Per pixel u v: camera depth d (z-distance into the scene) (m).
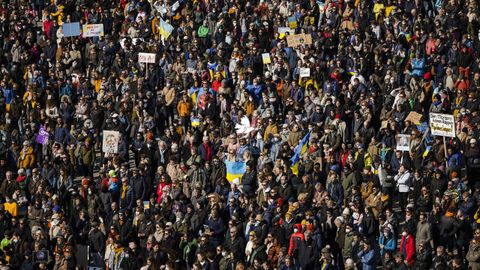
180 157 123.50
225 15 152.25
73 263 105.31
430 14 152.75
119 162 117.56
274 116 126.44
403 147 117.19
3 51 153.38
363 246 101.69
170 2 159.75
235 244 103.69
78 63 150.75
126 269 104.25
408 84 134.75
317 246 101.50
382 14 150.38
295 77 137.50
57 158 119.81
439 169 110.00
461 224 104.25
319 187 107.81
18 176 120.12
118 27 160.75
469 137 117.94
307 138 119.12
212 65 141.62
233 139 118.94
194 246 106.19
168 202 110.44
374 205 109.50
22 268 106.94
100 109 132.38
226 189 113.56
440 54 139.75
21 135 133.38
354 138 123.19
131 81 136.75
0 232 109.44
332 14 151.88
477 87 130.00
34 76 145.25
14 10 166.12
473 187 114.44
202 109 130.75
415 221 104.62
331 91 132.88
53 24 159.38
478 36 145.50
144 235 107.69
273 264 101.88
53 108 135.00
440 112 126.19
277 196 108.44
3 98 139.88
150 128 129.88
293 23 150.50
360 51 141.12
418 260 101.88
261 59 141.75
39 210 113.38
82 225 111.81
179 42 150.00
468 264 104.50
